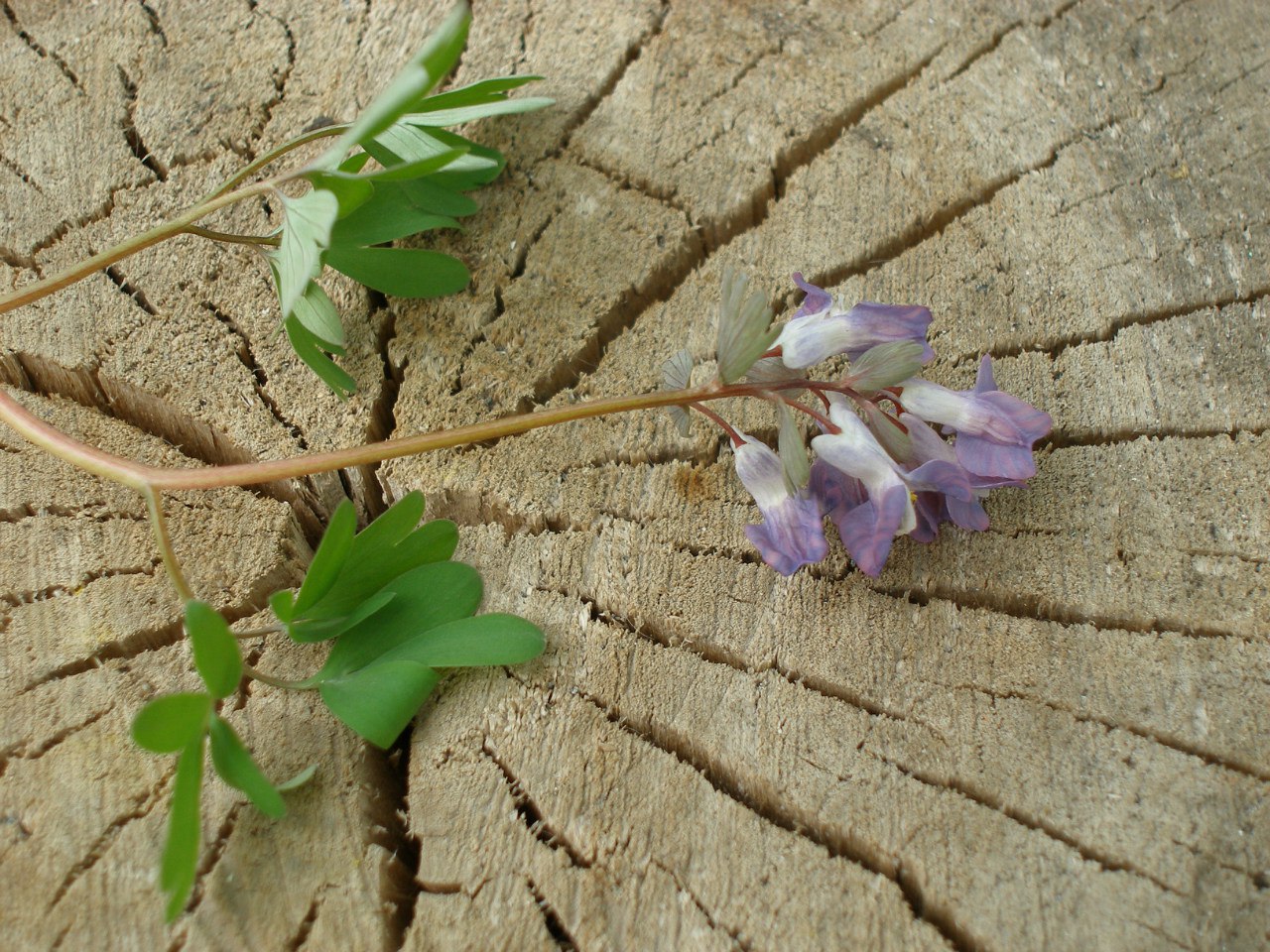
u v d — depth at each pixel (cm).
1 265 22
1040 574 19
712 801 18
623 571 20
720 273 21
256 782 17
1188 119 21
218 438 21
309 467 18
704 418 20
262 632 18
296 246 18
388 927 17
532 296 21
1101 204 21
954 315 21
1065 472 19
